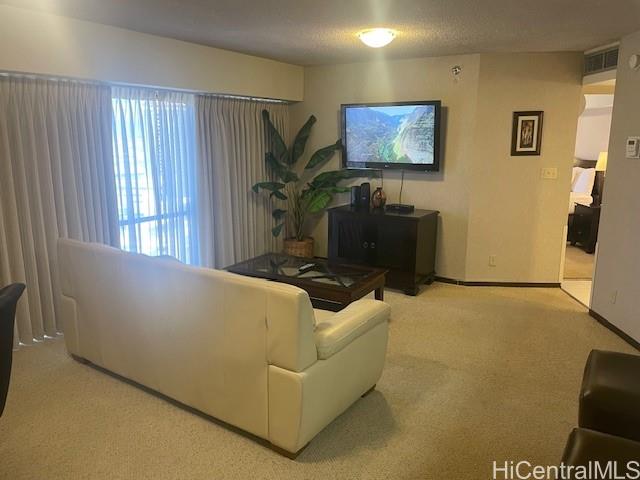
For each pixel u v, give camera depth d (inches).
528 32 152.3
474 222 203.9
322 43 174.1
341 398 102.4
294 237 241.8
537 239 202.7
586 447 68.6
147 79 162.6
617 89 159.6
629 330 150.2
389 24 143.3
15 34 128.3
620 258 155.5
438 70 199.8
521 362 136.7
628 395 79.9
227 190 209.5
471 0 118.3
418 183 213.2
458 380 126.1
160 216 185.3
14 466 91.4
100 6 126.8
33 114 140.5
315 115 234.4
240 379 95.8
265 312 88.7
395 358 138.7
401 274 195.8
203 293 96.7
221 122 203.2
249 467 91.7
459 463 93.6
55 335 152.0
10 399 114.0
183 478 88.7
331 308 156.0
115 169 167.2
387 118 209.8
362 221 201.3
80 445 97.7
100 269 115.6
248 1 121.1
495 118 194.5
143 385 118.1
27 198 141.0
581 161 335.0
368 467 92.1
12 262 141.3
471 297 193.2
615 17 133.6
